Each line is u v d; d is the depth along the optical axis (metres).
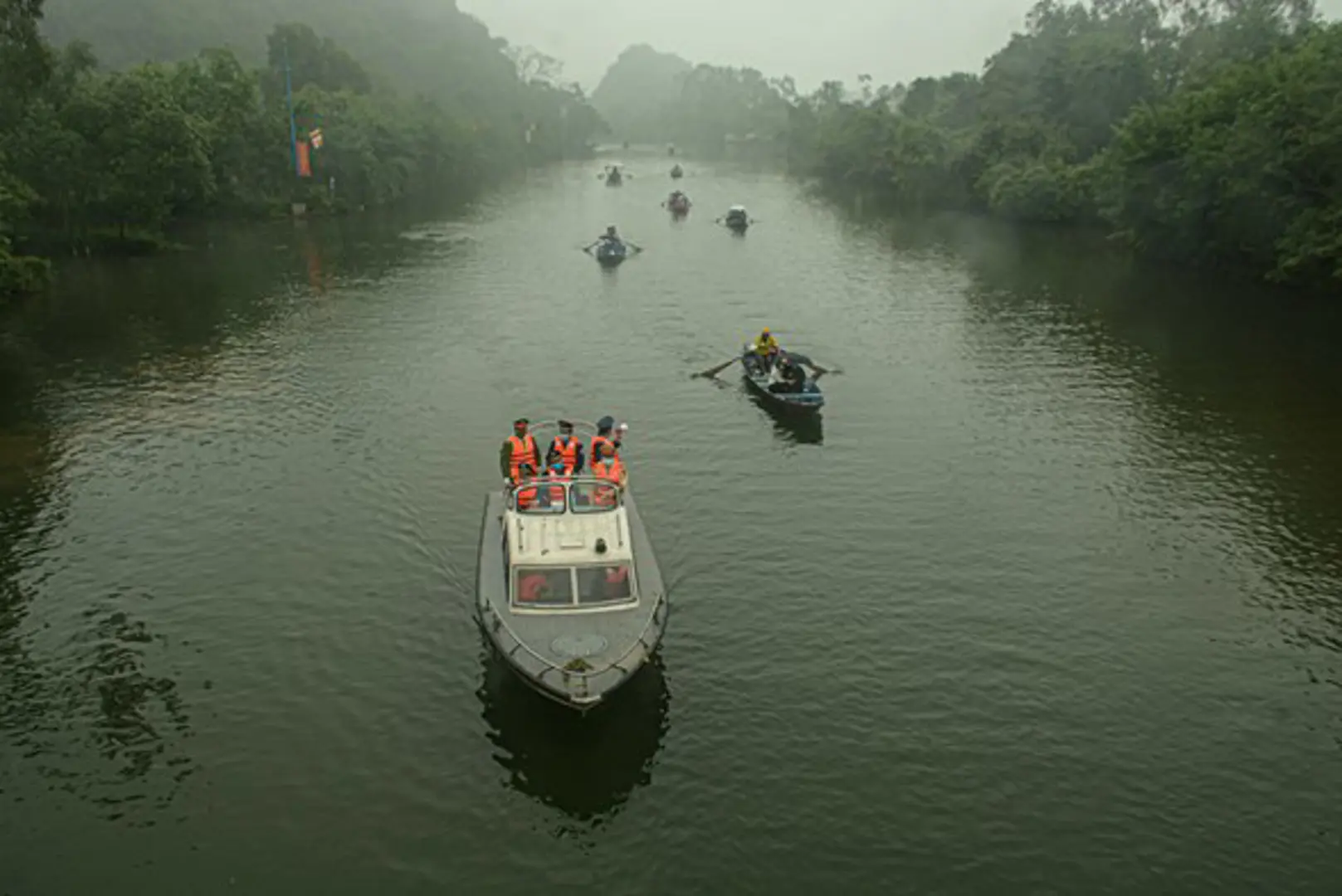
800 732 20.20
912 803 18.34
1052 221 94.88
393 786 18.73
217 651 22.75
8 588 25.34
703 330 51.50
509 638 20.30
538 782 18.86
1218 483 32.16
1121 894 16.44
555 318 54.03
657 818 18.02
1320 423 37.62
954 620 24.14
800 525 29.06
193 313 54.97
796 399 37.50
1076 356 46.75
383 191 111.00
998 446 35.28
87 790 18.56
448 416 37.97
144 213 73.25
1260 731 20.28
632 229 90.56
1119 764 19.34
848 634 23.55
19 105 69.25
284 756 19.48
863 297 60.03
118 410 38.69
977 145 110.81
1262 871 16.89
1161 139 68.31
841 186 140.38
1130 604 24.92
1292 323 53.00
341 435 35.97
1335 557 27.31
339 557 26.91
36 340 48.91
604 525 22.12
